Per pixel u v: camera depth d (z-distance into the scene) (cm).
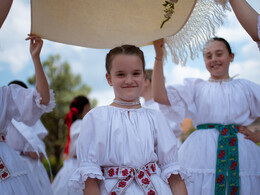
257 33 216
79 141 202
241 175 278
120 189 189
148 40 257
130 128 203
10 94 252
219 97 302
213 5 242
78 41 251
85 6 225
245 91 303
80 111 543
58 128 1415
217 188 277
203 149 293
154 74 298
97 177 187
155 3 227
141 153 198
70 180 194
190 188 287
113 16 234
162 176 203
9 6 215
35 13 221
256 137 294
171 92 312
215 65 312
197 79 324
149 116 217
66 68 1529
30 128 383
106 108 212
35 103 256
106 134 200
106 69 225
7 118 253
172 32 248
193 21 252
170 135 215
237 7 218
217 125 297
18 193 231
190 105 313
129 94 211
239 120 296
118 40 253
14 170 238
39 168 387
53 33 241
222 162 282
